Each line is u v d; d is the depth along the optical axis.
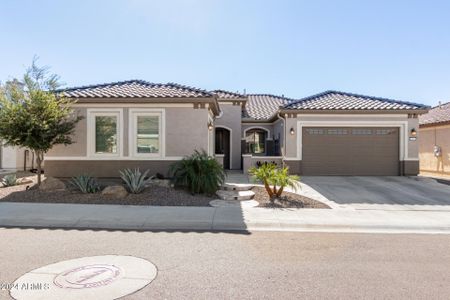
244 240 6.54
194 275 4.68
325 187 13.44
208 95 13.50
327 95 19.75
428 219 8.40
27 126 10.68
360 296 4.07
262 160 17.89
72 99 12.73
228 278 4.58
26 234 6.80
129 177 11.30
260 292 4.15
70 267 4.94
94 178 12.51
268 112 23.77
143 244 6.16
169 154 13.43
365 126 17.11
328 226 7.76
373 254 5.73
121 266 5.00
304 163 17.28
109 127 13.55
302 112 17.03
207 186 10.99
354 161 17.19
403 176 16.84
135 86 15.21
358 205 10.14
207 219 8.05
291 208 9.55
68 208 9.02
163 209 9.09
